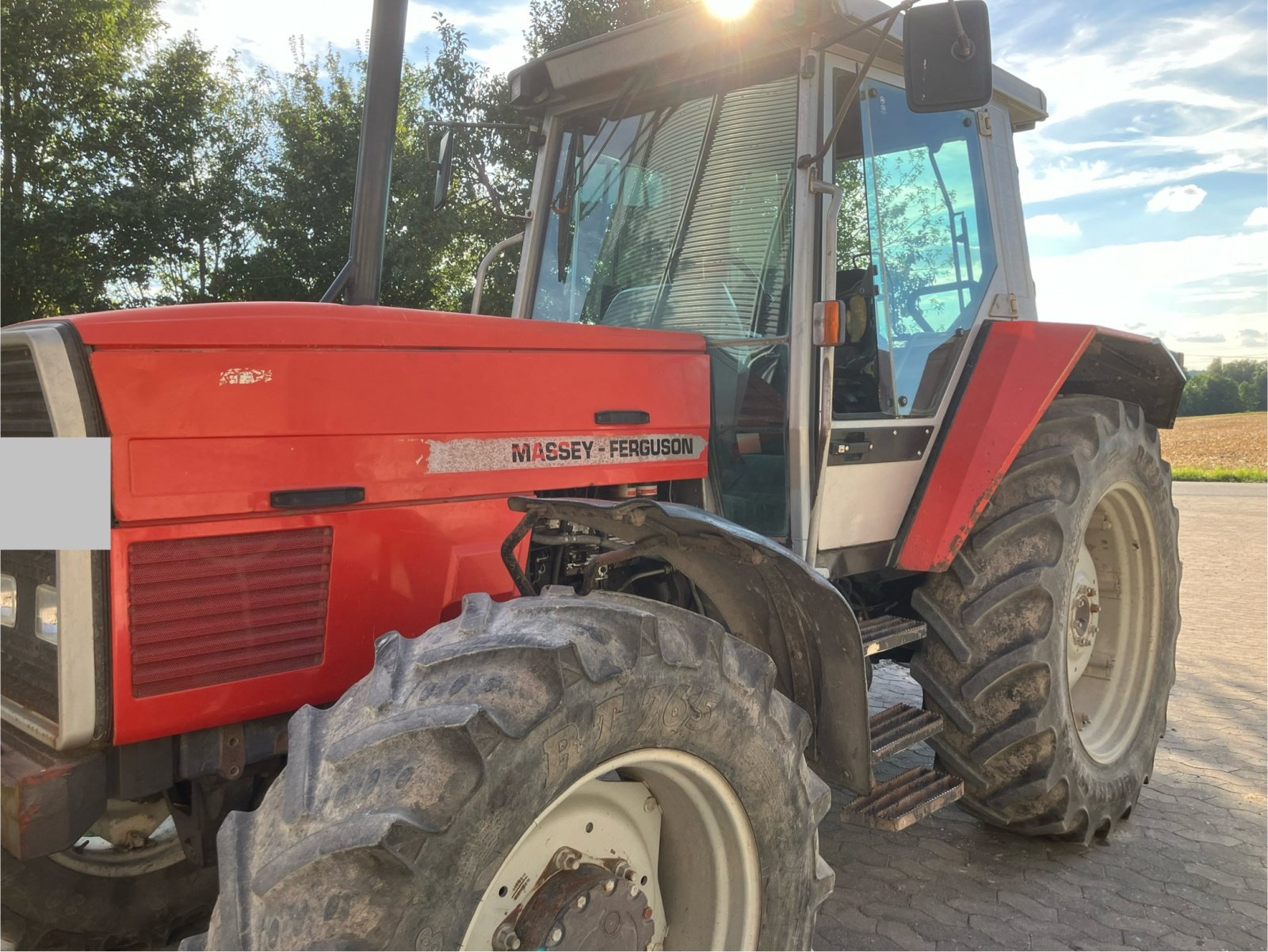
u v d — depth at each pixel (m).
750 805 1.63
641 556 2.29
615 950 1.49
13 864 2.12
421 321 1.97
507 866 1.41
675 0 8.05
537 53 9.54
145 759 1.66
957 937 2.50
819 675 2.03
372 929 1.15
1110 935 2.52
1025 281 3.48
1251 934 2.54
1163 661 3.37
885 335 2.74
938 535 2.78
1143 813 3.34
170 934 2.34
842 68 2.55
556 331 2.20
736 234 2.60
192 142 14.70
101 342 1.57
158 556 1.61
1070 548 2.77
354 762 1.28
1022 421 2.80
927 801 2.33
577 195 3.00
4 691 1.71
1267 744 4.08
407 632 1.92
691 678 1.51
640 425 2.35
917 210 2.91
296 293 13.96
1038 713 2.71
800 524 2.44
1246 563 9.59
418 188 11.15
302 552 1.78
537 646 1.37
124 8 14.98
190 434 1.64
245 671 1.72
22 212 12.82
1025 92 3.48
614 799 1.60
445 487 1.97
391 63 2.58
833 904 2.68
